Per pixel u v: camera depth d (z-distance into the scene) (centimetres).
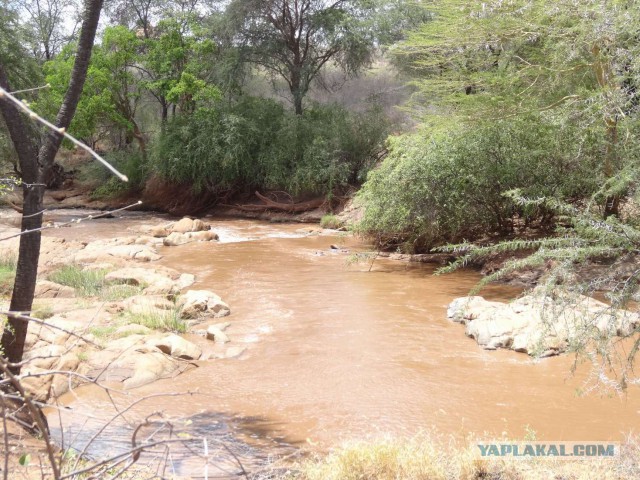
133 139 3509
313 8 3038
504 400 692
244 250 1750
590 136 1230
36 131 1941
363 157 2611
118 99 2998
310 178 2556
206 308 1064
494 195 1423
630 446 526
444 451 539
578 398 692
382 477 466
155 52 2839
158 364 794
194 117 2752
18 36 2394
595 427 615
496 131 1384
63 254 1553
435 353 855
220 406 688
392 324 994
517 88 1354
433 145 1447
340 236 1950
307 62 3070
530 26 1178
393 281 1311
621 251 559
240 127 2723
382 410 670
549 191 1314
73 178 3409
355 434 611
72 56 2745
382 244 1697
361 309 1087
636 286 516
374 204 1564
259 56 3031
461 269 1428
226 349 883
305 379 767
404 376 769
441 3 1327
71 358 774
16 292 600
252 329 983
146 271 1331
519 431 609
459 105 1373
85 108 2711
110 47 2995
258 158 2708
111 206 2955
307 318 1036
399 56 2716
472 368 795
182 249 1781
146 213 2820
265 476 496
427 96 1750
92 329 924
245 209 2662
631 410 657
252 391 732
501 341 873
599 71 1153
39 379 705
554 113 1243
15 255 1380
